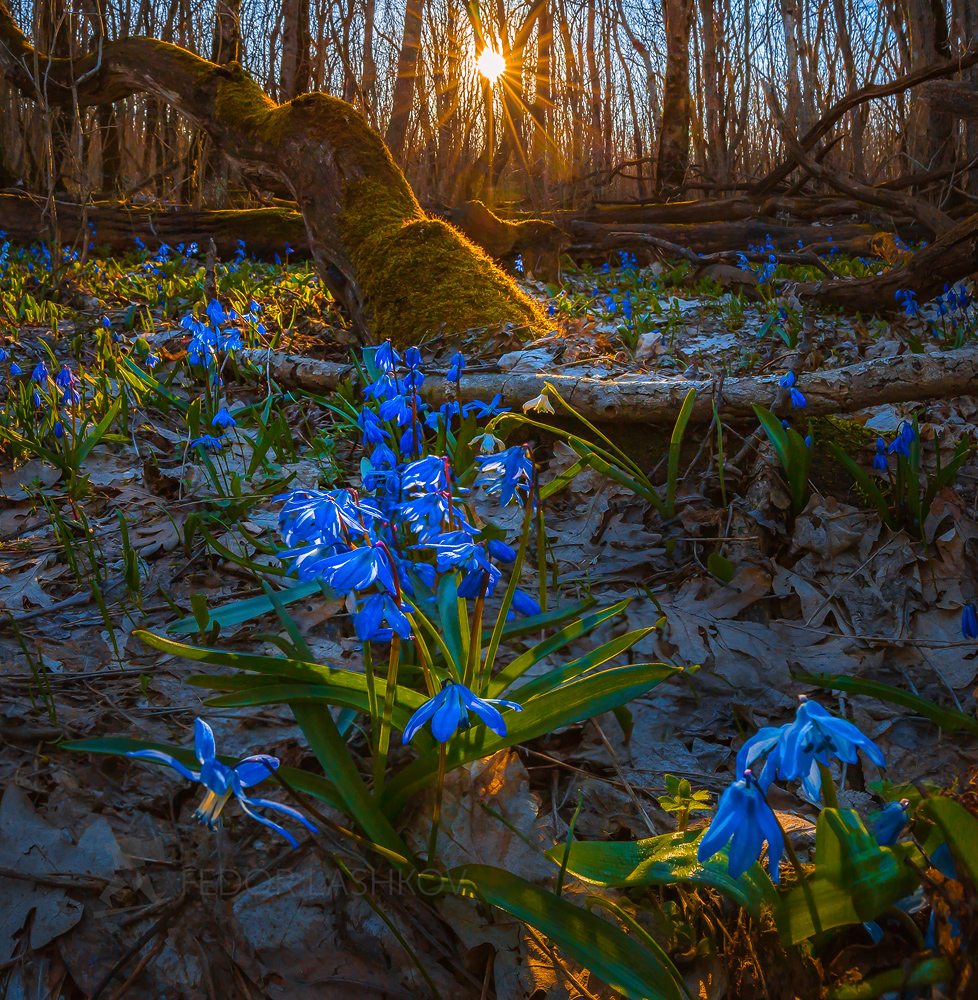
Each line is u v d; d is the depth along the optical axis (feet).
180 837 4.98
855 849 3.52
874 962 3.55
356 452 11.67
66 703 6.16
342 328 17.40
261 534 9.21
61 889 4.58
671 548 8.47
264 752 5.66
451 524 5.17
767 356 14.53
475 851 4.76
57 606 7.77
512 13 54.60
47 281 22.18
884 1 59.57
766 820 2.96
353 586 3.93
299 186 17.37
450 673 4.98
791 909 3.58
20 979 4.23
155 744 4.82
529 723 4.64
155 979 4.26
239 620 6.31
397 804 4.81
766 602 7.71
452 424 11.50
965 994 3.07
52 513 8.89
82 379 13.96
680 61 47.80
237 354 14.34
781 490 8.93
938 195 40.29
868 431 10.18
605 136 66.49
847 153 62.64
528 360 12.91
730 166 60.70
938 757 5.68
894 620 7.34
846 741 2.91
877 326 18.30
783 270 27.22
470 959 4.39
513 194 60.90
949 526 8.21
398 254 15.30
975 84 18.58
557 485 8.33
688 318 19.93
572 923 3.89
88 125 41.73
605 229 34.60
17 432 11.89
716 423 9.50
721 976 3.94
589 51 66.03
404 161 53.67
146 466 10.95
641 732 6.01
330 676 4.95
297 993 4.24
